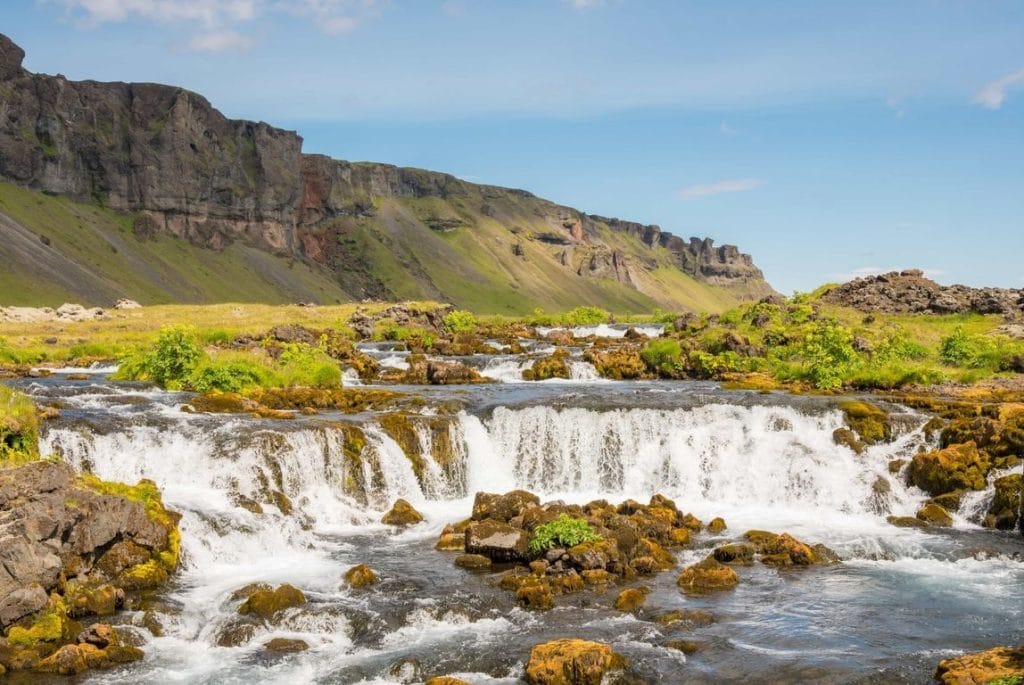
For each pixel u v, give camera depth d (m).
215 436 32.69
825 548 27.91
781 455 36.69
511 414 39.28
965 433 35.72
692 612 22.14
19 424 29.12
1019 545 29.23
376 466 34.81
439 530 30.59
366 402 43.47
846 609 22.89
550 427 38.84
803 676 18.66
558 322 115.56
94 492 23.81
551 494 37.41
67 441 30.84
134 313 109.38
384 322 97.69
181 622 21.31
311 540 28.77
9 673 18.52
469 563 26.33
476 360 64.69
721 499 36.22
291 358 53.97
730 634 21.00
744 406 39.41
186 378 46.41
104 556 23.39
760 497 35.88
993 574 26.09
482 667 19.16
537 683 18.20
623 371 60.09
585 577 24.77
